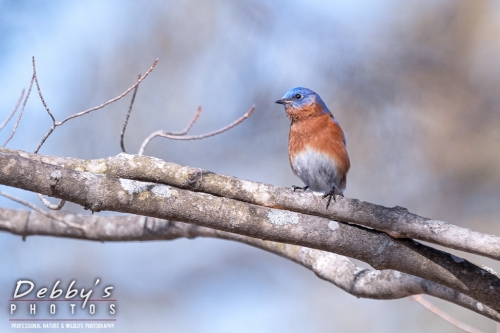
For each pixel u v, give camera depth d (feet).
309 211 25.82
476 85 53.83
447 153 52.60
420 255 24.90
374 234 25.29
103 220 35.83
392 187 52.03
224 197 25.52
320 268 30.99
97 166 25.61
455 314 45.78
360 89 52.29
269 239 25.32
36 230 36.19
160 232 34.58
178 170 25.72
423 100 52.85
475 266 24.82
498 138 52.80
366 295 29.22
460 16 54.60
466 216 51.90
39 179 22.84
